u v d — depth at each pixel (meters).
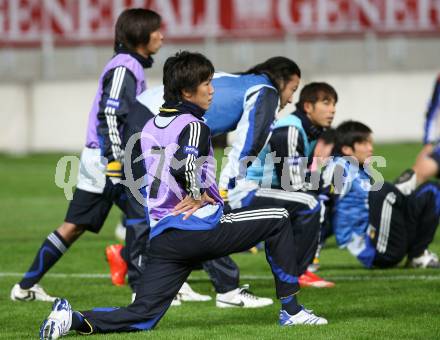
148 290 17.62
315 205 22.80
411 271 26.34
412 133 66.12
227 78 21.53
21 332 19.09
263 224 17.98
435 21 72.94
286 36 70.88
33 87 63.84
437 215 26.36
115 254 24.94
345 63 71.56
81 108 64.06
